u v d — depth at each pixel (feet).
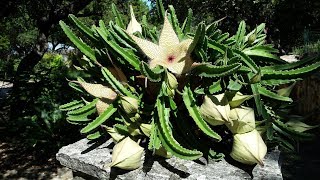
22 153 8.73
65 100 8.69
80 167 2.23
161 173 2.01
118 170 2.09
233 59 2.03
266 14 24.30
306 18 25.68
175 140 2.04
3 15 12.05
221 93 2.10
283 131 2.25
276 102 2.31
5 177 7.63
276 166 2.06
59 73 9.66
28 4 12.85
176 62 2.04
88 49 2.42
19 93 9.14
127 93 2.18
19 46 46.01
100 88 2.23
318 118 10.00
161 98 2.04
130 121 2.17
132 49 2.33
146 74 1.91
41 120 8.45
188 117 2.27
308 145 8.86
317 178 7.06
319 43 14.71
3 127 9.69
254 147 1.90
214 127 2.26
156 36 2.35
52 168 8.07
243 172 2.00
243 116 1.91
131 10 2.66
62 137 8.36
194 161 2.13
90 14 14.79
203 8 22.25
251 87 2.09
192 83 2.16
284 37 28.22
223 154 2.10
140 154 2.03
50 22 11.85
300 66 2.22
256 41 2.60
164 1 20.47
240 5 22.91
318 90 10.00
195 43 1.91
